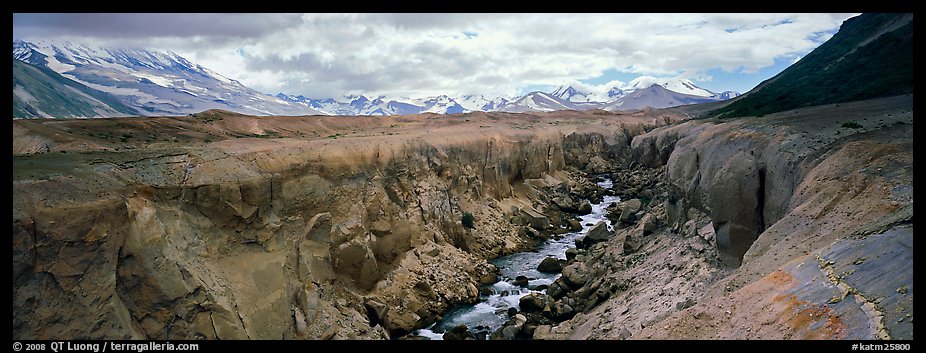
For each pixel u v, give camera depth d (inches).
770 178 1083.9
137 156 917.8
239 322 848.3
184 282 799.7
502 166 2219.5
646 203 2030.0
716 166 1286.9
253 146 1328.7
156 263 777.6
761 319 669.9
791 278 705.6
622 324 989.2
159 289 772.0
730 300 752.3
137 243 766.5
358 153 1451.8
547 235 1941.4
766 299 697.6
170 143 1390.3
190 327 794.2
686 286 1026.1
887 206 734.5
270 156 1209.4
